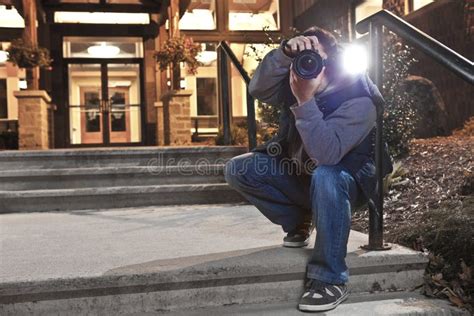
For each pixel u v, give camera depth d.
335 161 1.73
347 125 1.70
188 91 8.20
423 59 6.45
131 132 10.04
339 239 1.72
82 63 9.85
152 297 1.76
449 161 3.62
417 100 5.30
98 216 3.15
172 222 2.86
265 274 1.83
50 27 9.62
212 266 1.80
